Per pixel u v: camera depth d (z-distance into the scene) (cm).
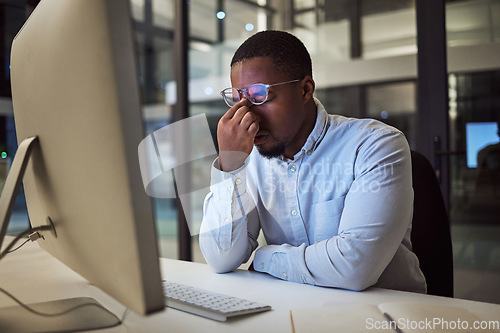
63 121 62
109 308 81
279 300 88
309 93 122
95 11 53
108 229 56
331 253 100
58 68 62
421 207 136
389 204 108
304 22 337
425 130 292
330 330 66
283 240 133
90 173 58
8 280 102
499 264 274
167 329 70
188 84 366
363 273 97
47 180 73
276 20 345
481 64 275
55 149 66
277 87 115
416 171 139
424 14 290
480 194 278
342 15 325
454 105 284
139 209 52
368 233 104
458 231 286
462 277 281
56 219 74
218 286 100
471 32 277
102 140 54
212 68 358
